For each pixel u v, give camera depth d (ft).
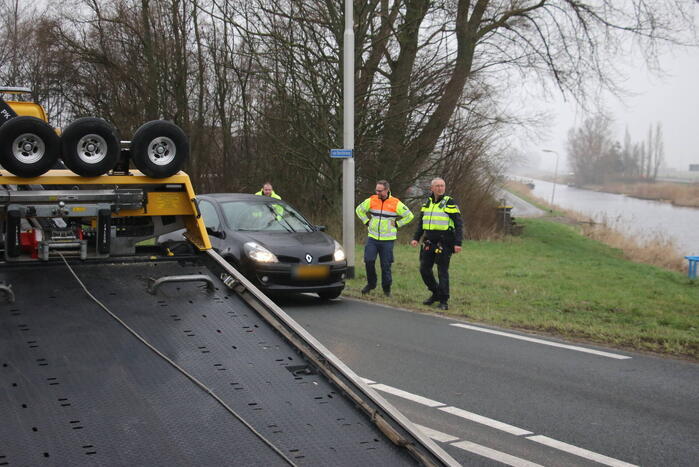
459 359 23.93
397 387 20.58
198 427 8.13
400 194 72.08
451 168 76.54
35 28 96.17
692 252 80.79
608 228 99.86
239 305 11.84
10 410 7.95
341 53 62.49
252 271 31.83
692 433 17.42
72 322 10.30
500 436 16.89
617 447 16.40
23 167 11.69
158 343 10.03
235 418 8.41
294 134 72.02
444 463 7.88
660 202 248.93
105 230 12.49
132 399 8.50
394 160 68.90
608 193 334.24
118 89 93.71
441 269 33.63
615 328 29.58
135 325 10.49
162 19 90.84
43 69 96.99
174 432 7.97
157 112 92.12
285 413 8.72
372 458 8.02
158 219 13.94
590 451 16.12
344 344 25.67
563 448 16.25
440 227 33.45
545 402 19.53
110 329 10.24
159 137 13.00
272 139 75.20
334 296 34.91
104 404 8.32
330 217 70.44
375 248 36.65
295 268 32.30
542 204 193.57
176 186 13.67
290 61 65.46
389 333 27.66
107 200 12.46
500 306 34.78
